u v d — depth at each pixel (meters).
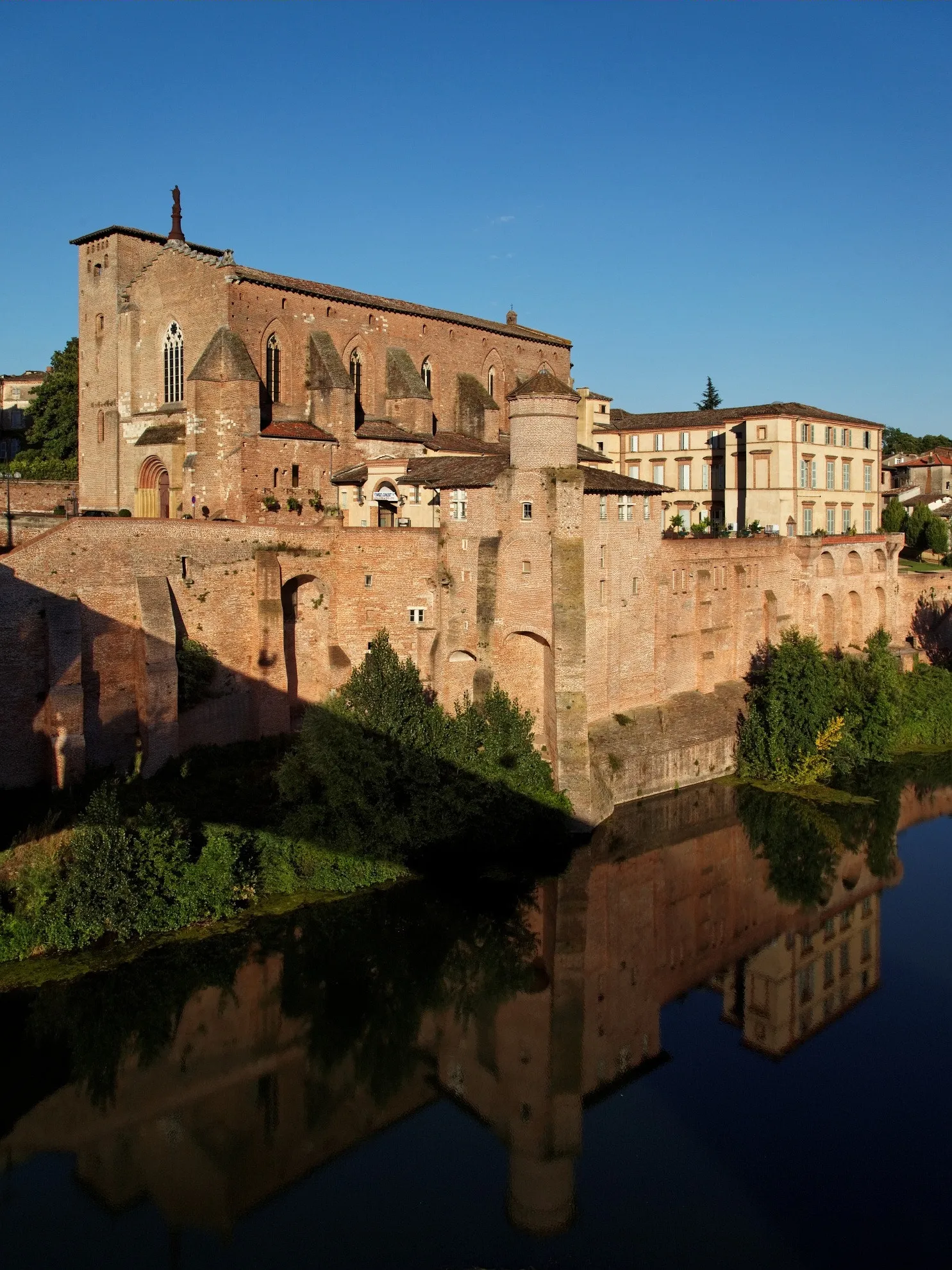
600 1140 35.19
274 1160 34.69
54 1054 38.41
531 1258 29.44
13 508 78.31
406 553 61.50
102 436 78.81
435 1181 33.53
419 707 54.25
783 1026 42.16
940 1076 38.69
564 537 57.75
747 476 95.75
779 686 69.62
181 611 55.44
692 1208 31.67
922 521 116.75
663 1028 42.00
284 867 48.97
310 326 74.31
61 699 49.44
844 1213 31.41
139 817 46.81
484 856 53.19
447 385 86.19
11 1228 31.14
